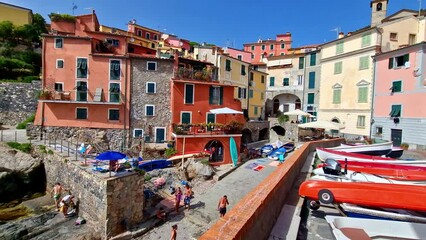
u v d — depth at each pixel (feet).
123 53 112.27
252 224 14.44
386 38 112.98
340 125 102.47
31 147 79.82
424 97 91.09
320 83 139.74
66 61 96.22
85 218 53.47
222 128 97.09
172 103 98.58
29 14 149.38
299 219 21.54
